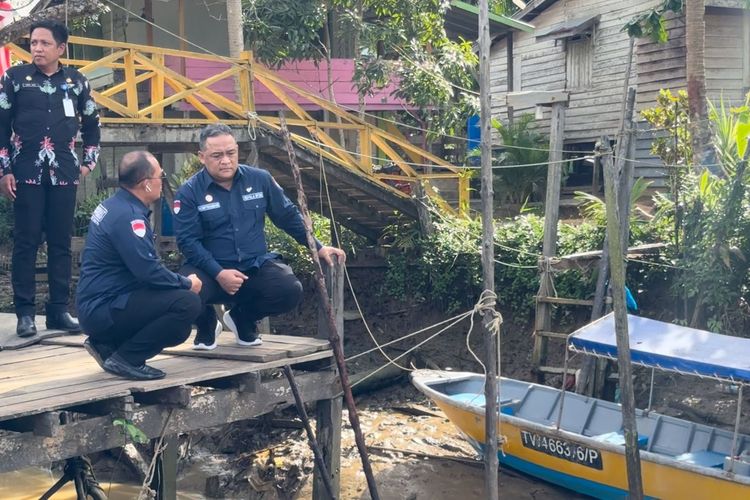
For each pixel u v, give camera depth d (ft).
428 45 48.73
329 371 21.38
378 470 28.37
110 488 27.78
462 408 27.40
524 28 57.36
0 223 55.01
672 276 33.32
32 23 19.89
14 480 29.43
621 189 31.09
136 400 17.71
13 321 23.84
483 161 18.71
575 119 59.21
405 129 57.47
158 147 35.09
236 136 34.45
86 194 58.13
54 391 15.90
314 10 44.52
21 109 19.93
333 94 49.06
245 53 34.86
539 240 37.63
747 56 51.52
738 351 22.50
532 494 26.58
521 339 37.50
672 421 26.53
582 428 28.04
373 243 44.98
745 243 31.07
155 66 32.76
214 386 19.63
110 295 16.75
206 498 27.86
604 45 57.06
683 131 35.55
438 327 40.40
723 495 22.02
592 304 32.37
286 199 19.61
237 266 18.63
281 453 29.63
